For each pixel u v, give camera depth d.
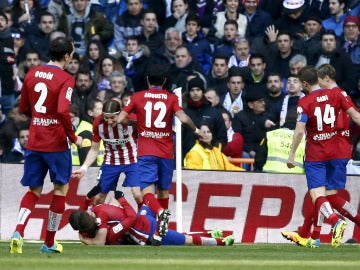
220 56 57.16
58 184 32.84
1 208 47.03
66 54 32.38
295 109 53.88
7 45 57.31
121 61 59.72
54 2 60.75
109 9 61.19
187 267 26.72
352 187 48.34
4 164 47.16
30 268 25.38
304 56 57.75
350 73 59.09
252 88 55.16
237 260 30.59
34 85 32.09
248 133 54.56
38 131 32.22
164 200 41.72
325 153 38.53
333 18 61.78
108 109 43.84
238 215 48.06
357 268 27.53
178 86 57.78
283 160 50.59
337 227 37.84
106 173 45.38
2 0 60.28
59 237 47.03
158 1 61.09
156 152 40.84
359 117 38.38
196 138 52.31
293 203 48.31
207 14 60.97
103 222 39.00
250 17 60.81
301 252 36.59
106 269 25.47
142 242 39.41
